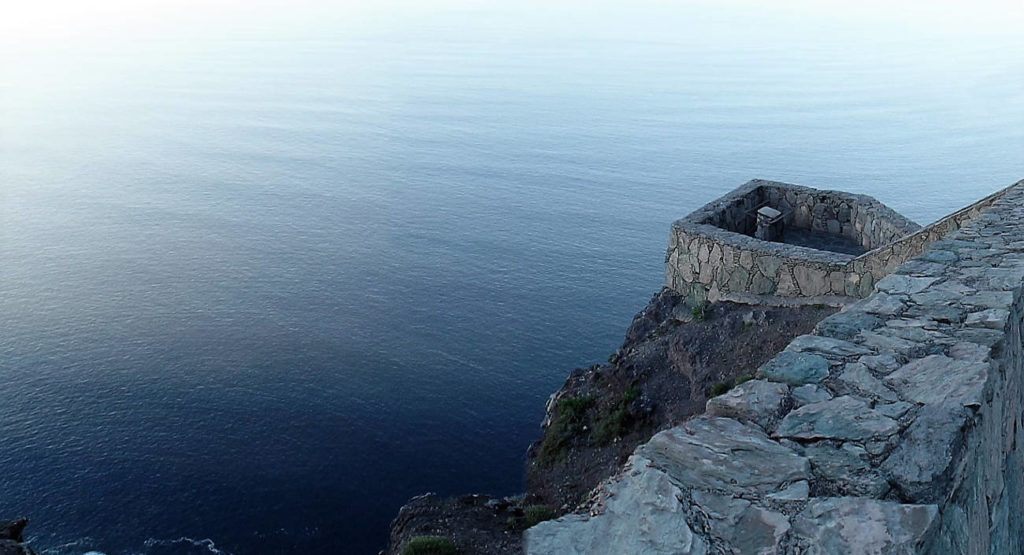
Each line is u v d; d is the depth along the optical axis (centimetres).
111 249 6419
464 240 6650
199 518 2764
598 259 6075
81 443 3262
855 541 361
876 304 646
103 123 13312
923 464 406
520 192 8562
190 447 3203
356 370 3919
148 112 14438
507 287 5369
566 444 1595
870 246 1616
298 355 4116
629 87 17588
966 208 1170
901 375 505
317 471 3000
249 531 2691
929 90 16338
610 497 404
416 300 5103
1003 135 11775
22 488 2958
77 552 2614
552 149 11138
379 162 10369
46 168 9888
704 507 387
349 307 4969
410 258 6109
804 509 381
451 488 2892
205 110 14675
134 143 11719
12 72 18450
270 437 3272
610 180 9212
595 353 4231
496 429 3328
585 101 15725
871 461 415
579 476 1489
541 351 4231
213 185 9088
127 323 4650
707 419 467
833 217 1709
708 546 362
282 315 4794
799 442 437
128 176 9538
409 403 3553
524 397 3662
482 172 9669
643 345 1648
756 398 485
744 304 1529
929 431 431
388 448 3170
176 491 2911
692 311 1603
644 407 1512
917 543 356
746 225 1770
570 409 1647
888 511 374
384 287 5381
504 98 16138
